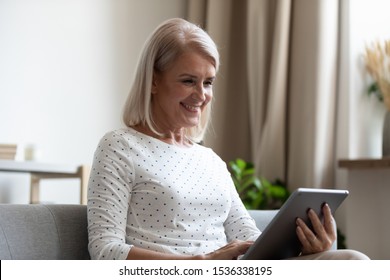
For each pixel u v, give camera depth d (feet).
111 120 16.43
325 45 14.28
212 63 6.71
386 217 13.16
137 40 16.90
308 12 14.74
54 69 15.79
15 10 15.51
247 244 5.80
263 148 15.37
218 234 6.55
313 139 14.21
